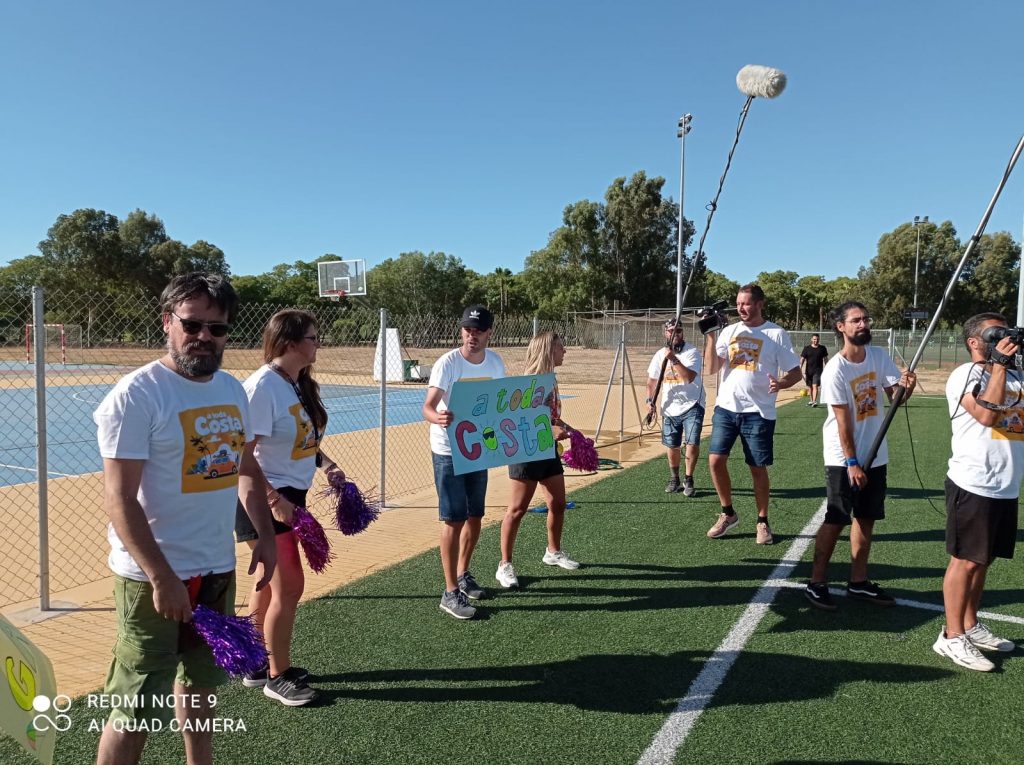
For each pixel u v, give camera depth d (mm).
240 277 73750
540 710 2984
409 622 3918
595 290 60594
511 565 4547
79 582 4707
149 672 2086
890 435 11633
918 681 3262
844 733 2814
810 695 3127
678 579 4676
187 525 2115
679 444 7258
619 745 2725
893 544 5531
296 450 3064
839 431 4012
